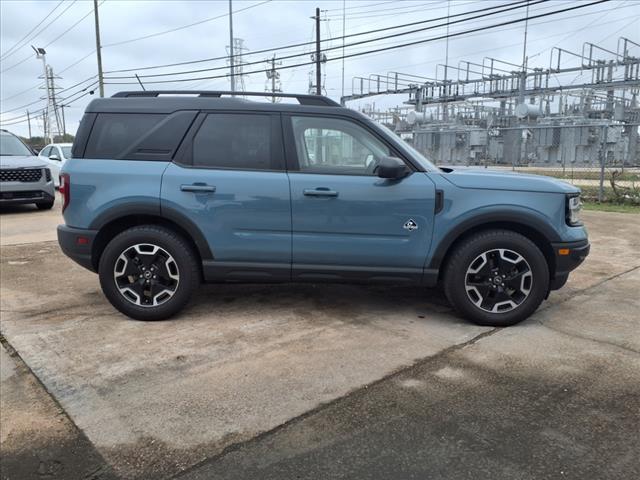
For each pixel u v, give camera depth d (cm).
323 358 383
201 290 555
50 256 749
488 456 267
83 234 449
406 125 3550
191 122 449
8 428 297
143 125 453
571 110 3303
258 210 438
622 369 363
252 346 405
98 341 417
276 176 438
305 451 272
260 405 317
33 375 361
